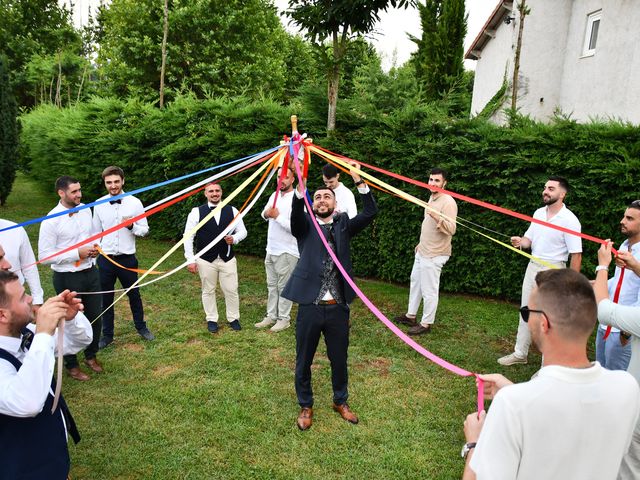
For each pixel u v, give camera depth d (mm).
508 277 5926
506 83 9766
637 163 5027
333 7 5641
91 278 3979
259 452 3010
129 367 4109
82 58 22922
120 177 4430
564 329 1262
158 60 16969
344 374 3377
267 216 4539
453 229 4703
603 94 8094
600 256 2506
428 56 12719
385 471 2871
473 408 3590
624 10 7598
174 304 5711
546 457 1207
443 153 6004
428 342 4797
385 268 6703
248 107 7492
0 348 1804
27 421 1819
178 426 3252
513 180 5691
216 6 17891
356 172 3174
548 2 9234
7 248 3279
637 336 2182
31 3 25469
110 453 2959
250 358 4324
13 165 10906
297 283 3217
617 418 1232
